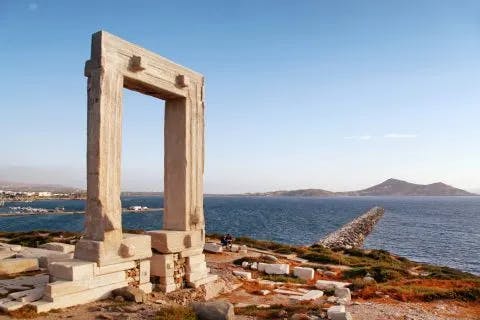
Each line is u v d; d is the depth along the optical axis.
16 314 12.15
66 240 36.38
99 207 14.46
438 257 57.44
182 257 17.50
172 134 18.36
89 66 14.73
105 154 14.53
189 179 18.08
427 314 16.25
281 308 15.62
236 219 129.12
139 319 12.38
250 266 26.59
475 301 18.75
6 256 22.17
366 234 88.12
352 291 20.67
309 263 31.42
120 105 15.10
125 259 15.08
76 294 13.51
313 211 185.88
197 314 12.99
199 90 18.92
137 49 15.88
